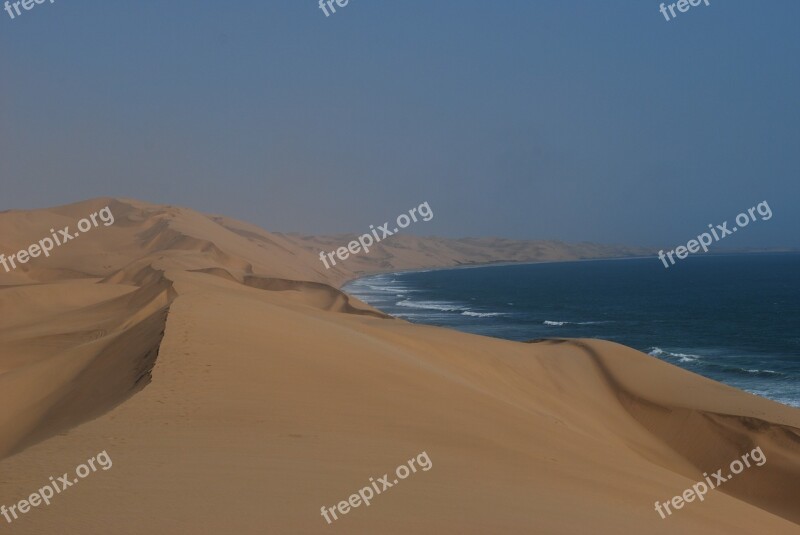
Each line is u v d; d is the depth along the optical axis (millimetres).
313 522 6750
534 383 30578
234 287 52531
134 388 13180
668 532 8664
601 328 83250
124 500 7008
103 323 35500
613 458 15016
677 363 56375
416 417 12898
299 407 12023
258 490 7605
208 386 12664
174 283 41750
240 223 171500
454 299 129250
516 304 119062
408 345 28594
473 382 25078
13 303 45875
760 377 49969
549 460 12062
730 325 87062
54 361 20672
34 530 6156
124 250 105812
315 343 18797
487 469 10148
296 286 68000
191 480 7777
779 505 22016
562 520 8008
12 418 17281
